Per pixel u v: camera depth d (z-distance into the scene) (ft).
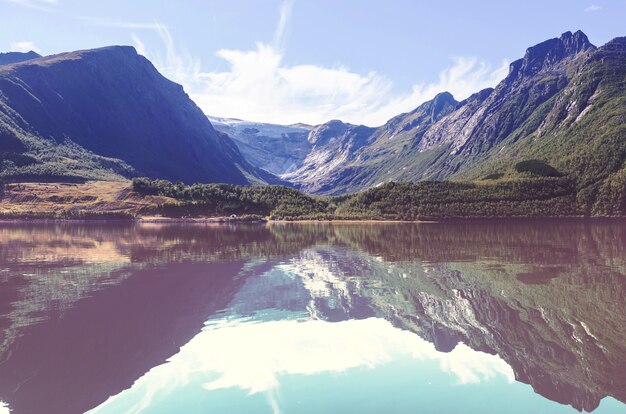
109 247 291.79
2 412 72.23
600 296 141.49
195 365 89.35
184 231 453.99
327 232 428.15
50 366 89.04
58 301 139.95
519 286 158.10
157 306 133.49
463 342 100.53
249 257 240.53
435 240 329.93
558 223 522.88
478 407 71.97
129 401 75.10
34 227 514.27
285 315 122.93
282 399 75.00
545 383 80.18
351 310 127.65
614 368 86.28
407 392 77.15
